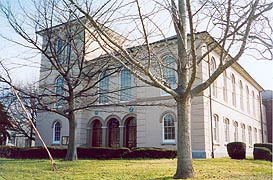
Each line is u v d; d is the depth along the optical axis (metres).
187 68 10.22
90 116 27.42
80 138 26.72
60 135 28.09
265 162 17.52
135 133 25.17
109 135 26.47
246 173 11.43
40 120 29.92
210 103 22.78
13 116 30.84
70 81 16.92
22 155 21.23
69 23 15.96
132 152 19.11
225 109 26.53
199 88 10.10
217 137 23.69
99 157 19.31
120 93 25.31
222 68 9.36
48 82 24.61
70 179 9.80
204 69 21.88
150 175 10.44
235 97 30.14
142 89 24.41
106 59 17.00
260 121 40.97
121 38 13.00
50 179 9.84
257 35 8.66
